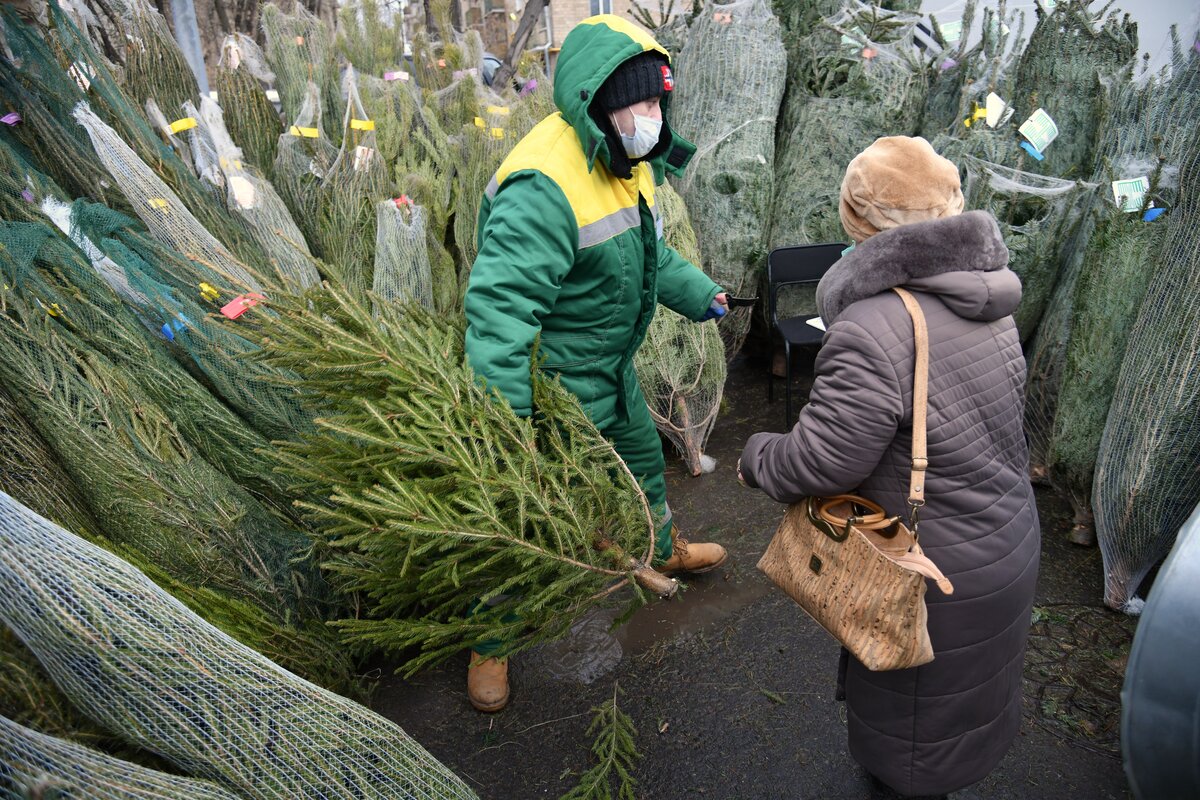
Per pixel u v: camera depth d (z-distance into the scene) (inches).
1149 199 102.0
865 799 81.6
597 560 75.0
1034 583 66.1
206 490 86.4
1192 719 50.4
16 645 49.6
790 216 165.6
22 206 96.0
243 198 120.7
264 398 97.3
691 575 117.7
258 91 157.1
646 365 133.9
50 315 86.7
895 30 169.6
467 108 180.2
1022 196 128.3
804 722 91.3
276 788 53.2
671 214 143.7
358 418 72.3
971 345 60.3
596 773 81.1
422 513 64.5
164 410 91.2
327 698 57.4
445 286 135.8
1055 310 128.7
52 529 49.3
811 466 61.3
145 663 48.3
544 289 74.4
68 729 49.6
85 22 168.9
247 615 80.7
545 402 76.4
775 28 157.5
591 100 71.0
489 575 75.1
